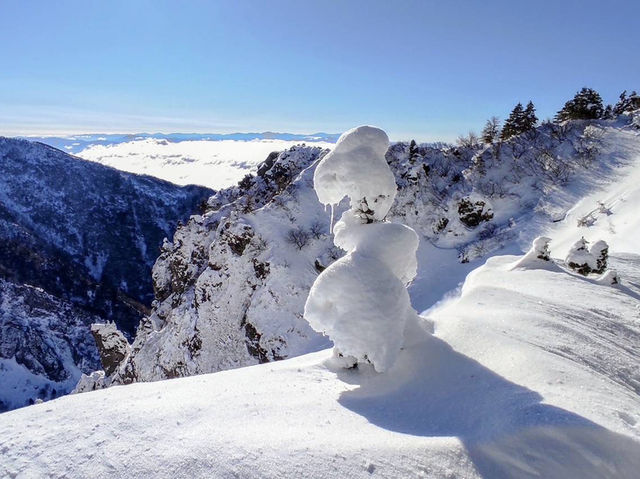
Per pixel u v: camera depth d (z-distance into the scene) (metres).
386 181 10.91
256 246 46.06
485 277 20.47
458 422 7.57
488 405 7.85
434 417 7.93
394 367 10.12
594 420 6.77
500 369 9.28
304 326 40.31
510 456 6.26
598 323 13.66
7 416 8.31
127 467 6.23
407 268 11.04
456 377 9.29
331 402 8.67
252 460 6.08
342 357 10.72
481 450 6.38
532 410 7.05
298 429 7.11
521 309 13.79
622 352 11.84
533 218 44.75
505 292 15.77
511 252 39.72
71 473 6.23
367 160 10.75
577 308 14.52
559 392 7.95
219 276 46.78
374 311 9.78
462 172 55.94
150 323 58.88
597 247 21.80
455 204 48.06
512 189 50.66
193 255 57.25
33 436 7.35
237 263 46.22
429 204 50.50
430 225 48.78
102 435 7.15
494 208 48.34
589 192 46.09
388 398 8.88
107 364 59.47
